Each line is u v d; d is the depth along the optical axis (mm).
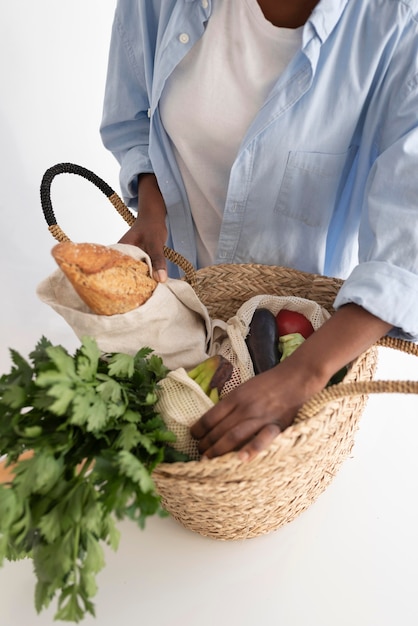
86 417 602
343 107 767
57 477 596
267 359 787
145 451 650
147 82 898
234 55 783
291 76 744
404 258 681
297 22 736
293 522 888
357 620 774
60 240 811
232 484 661
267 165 830
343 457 855
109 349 735
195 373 754
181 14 786
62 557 558
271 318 837
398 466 980
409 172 700
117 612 785
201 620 774
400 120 731
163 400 712
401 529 880
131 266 729
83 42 1376
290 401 656
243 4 737
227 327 839
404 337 712
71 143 1422
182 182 957
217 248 999
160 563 835
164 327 762
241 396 657
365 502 919
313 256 945
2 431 631
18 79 1296
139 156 977
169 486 669
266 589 805
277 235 926
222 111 826
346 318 676
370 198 735
